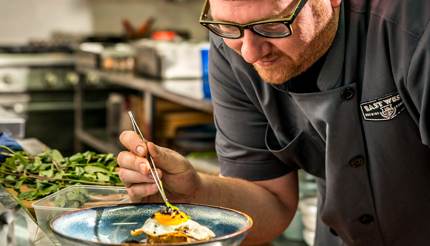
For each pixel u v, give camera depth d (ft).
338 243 6.12
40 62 17.22
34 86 17.29
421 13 4.63
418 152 5.09
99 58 15.83
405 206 5.31
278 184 6.10
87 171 5.72
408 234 5.47
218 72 5.84
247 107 5.83
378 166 5.19
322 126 5.21
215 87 5.95
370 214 5.43
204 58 10.84
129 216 4.24
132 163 4.51
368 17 4.91
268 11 4.27
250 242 5.98
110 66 15.49
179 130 13.14
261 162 5.98
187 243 3.51
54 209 4.66
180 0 19.88
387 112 4.99
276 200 6.04
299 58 4.61
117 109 16.21
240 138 5.94
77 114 17.38
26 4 19.21
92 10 19.58
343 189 5.36
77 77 17.39
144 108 14.60
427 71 4.53
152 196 4.82
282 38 4.39
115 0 19.67
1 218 3.89
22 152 6.22
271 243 8.88
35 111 17.44
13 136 8.09
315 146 5.61
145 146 4.53
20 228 3.98
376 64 4.91
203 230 4.00
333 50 4.95
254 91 5.58
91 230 4.07
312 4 4.50
